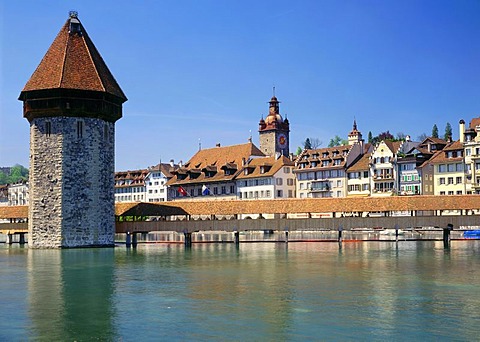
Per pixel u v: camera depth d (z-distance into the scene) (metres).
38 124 67.12
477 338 25.19
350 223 72.38
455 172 102.88
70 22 70.38
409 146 115.12
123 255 59.62
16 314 30.16
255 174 124.81
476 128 100.12
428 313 29.56
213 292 35.72
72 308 31.48
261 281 39.78
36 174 67.06
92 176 67.75
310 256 56.72
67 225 66.44
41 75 67.56
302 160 125.25
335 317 28.83
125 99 72.19
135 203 76.06
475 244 71.38
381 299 33.03
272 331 26.44
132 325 27.70
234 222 74.81
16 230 78.12
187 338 25.50
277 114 152.62
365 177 114.75
